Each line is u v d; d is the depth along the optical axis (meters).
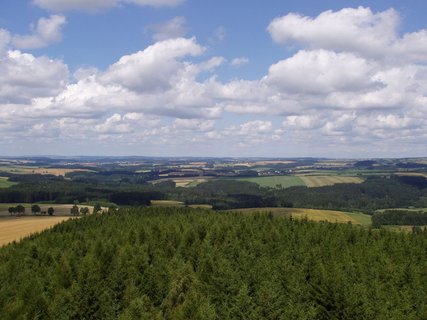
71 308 59.91
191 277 68.06
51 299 62.34
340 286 65.38
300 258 91.00
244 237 106.12
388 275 78.94
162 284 67.38
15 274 77.00
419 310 65.69
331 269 74.88
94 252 83.38
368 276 79.25
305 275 80.31
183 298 61.31
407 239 114.31
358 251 96.38
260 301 61.16
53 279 70.31
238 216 149.62
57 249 90.19
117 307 61.00
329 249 98.94
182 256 90.00
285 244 102.69
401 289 74.06
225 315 61.41
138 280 70.19
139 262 76.06
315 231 117.38
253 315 59.25
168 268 72.69
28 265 83.69
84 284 66.31
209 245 92.50
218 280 69.50
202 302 59.12
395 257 95.38
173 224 120.88
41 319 56.94
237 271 78.00
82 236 110.94
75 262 80.56
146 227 115.69
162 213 166.50
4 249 101.06
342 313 62.12
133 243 99.19
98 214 159.00
